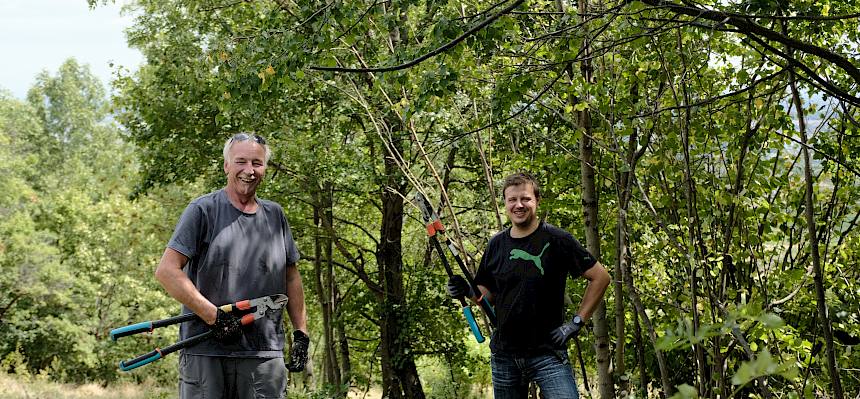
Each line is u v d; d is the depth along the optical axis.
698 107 4.10
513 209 3.67
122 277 29.70
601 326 5.87
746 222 4.36
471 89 5.77
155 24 13.13
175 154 13.74
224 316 3.18
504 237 3.79
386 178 12.55
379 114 7.31
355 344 20.59
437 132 9.66
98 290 31.00
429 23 4.41
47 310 32.19
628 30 4.30
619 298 5.83
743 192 4.14
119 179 31.77
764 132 4.30
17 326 31.81
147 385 27.12
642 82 4.74
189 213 3.29
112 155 46.84
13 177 32.72
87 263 30.41
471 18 4.00
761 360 1.22
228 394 3.27
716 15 3.39
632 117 4.54
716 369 4.35
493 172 7.81
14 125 43.56
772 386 4.75
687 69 4.39
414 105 4.16
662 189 4.51
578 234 9.18
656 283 5.45
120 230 27.58
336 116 12.55
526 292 3.61
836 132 4.82
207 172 14.55
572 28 3.93
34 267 29.97
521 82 4.55
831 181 4.98
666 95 4.61
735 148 4.35
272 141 12.73
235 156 3.33
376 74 4.34
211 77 12.36
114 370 31.73
